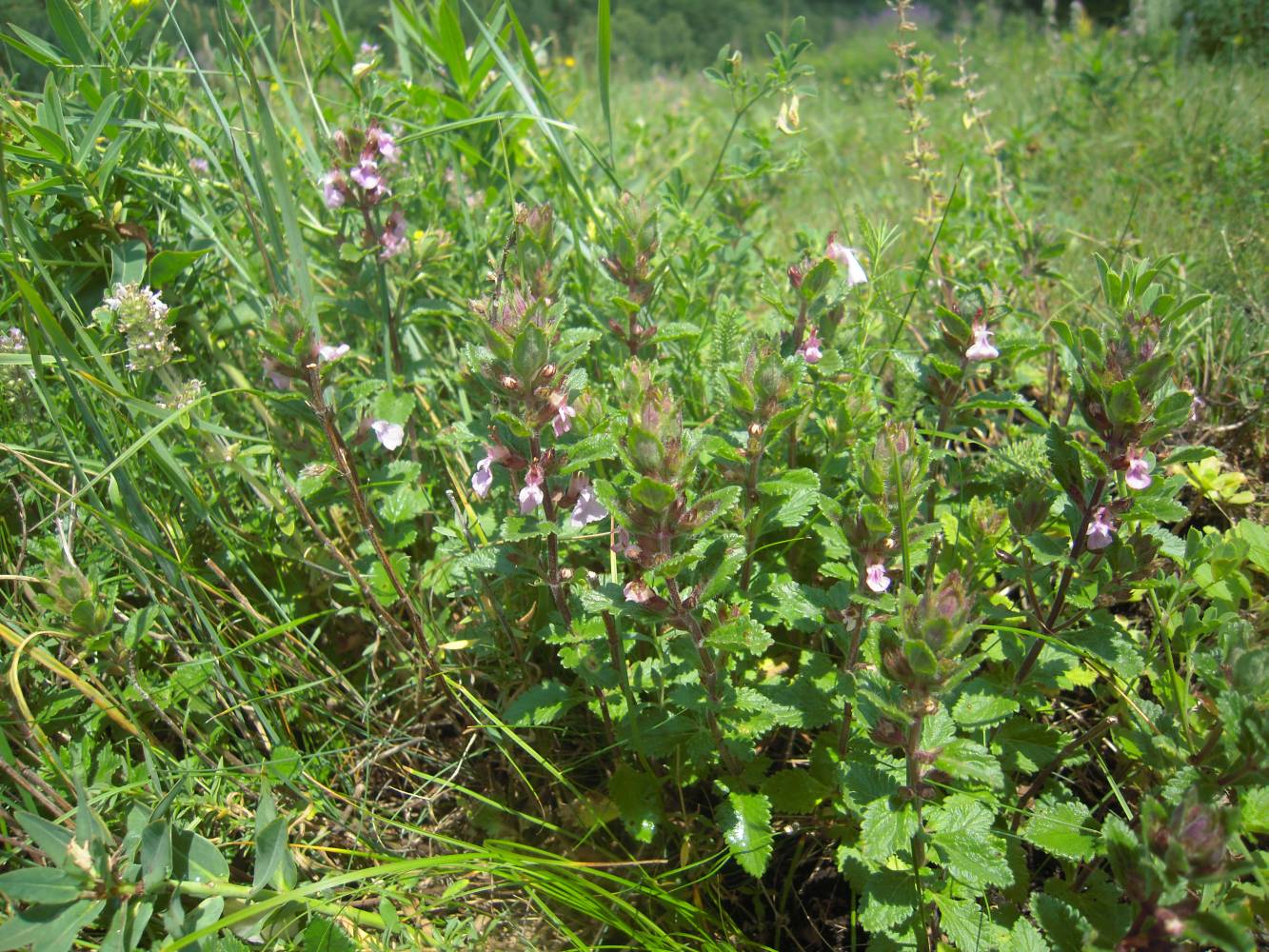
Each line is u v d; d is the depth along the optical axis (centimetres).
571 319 39
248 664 31
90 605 26
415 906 26
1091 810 27
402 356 38
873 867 25
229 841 27
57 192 34
